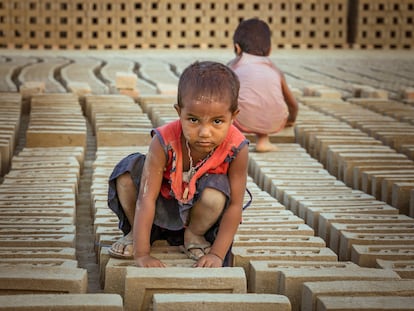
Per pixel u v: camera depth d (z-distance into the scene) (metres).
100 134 5.61
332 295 2.62
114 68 11.62
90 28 15.67
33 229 3.47
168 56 14.34
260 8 15.87
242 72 5.46
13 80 9.97
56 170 4.66
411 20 16.30
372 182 4.64
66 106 6.95
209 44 16.06
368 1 16.06
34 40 15.59
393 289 2.65
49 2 15.45
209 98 2.74
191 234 3.12
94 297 2.46
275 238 3.40
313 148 5.82
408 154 5.50
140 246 2.93
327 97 8.34
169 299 2.50
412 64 13.39
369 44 16.30
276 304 2.49
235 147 2.99
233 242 3.30
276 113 5.38
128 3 15.64
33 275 2.69
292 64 13.11
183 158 3.01
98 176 4.51
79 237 3.82
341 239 3.55
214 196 2.97
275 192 4.52
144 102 7.39
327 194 4.34
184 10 15.77
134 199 3.11
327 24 16.19
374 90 8.50
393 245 3.38
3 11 15.34
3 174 5.07
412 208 4.23
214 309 2.48
